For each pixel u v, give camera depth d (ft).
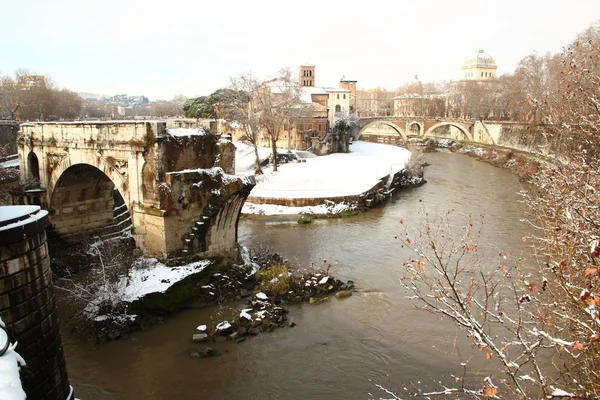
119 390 68.59
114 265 89.15
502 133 331.77
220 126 306.14
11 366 32.76
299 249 131.54
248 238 143.43
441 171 273.13
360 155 316.19
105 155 100.99
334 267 115.96
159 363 74.90
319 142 315.37
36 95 333.83
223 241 106.11
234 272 103.04
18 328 43.70
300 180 213.66
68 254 113.80
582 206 44.21
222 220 104.53
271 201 181.37
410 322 87.15
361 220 165.27
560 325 59.98
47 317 47.34
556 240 41.88
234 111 238.48
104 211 126.72
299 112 268.00
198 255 100.63
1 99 330.13
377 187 200.13
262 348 79.00
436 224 147.74
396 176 220.43
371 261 120.26
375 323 86.94
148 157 92.94
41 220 46.62
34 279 45.29
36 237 45.85
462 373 70.38
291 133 304.09
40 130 115.03
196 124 109.91
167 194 93.35
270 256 119.85
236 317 88.43
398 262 118.62
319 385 69.21
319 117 331.77
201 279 95.96
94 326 82.48
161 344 80.12
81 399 66.39
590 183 53.62
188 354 77.15
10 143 218.59
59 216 117.19
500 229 139.13
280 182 209.87
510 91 327.26
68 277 106.52
